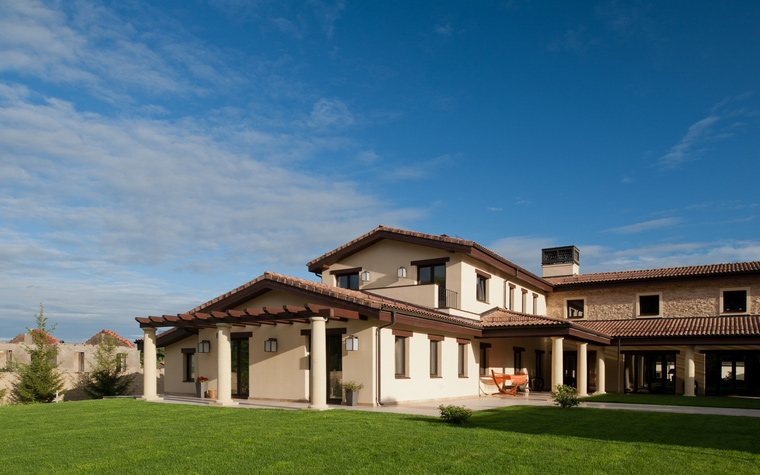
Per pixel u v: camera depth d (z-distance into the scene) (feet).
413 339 66.59
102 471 28.48
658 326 91.71
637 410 56.34
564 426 42.80
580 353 82.94
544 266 118.01
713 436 38.34
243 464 29.63
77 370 94.84
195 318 62.90
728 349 88.89
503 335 75.00
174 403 61.05
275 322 62.54
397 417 47.52
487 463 29.45
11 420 47.11
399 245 80.33
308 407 54.24
